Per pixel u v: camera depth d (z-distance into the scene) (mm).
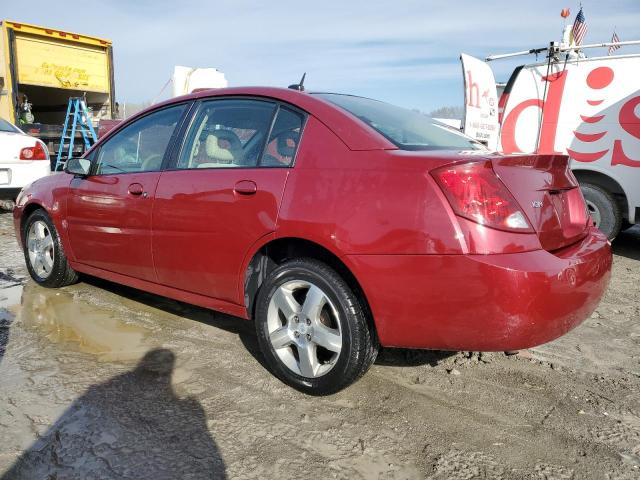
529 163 2613
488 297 2291
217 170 3180
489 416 2723
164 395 2842
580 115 6480
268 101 3172
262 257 3039
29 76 11672
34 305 4172
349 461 2340
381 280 2490
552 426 2650
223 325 3850
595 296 2670
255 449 2404
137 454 2342
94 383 2949
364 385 3010
